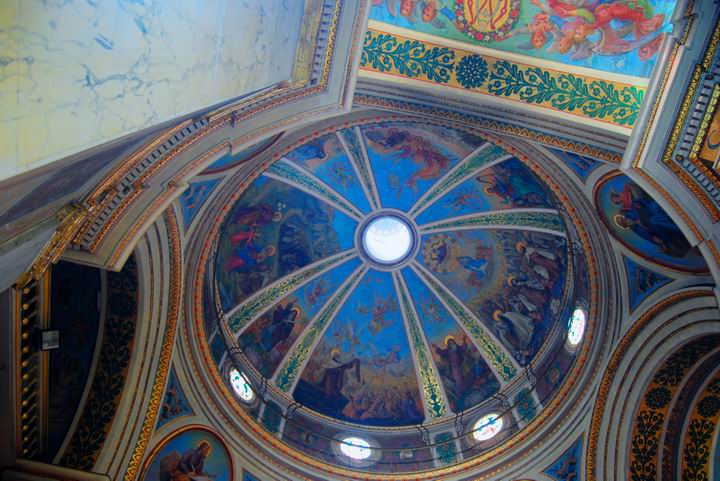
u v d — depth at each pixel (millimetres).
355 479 15711
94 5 3420
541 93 10773
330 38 8820
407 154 17578
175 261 12648
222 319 16438
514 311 17984
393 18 10812
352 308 19469
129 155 7082
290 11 7297
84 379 11844
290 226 18484
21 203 4359
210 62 5141
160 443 12727
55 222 6066
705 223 9070
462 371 18312
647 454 13172
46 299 10250
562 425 14547
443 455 16531
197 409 13836
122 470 11727
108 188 7617
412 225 19266
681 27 8453
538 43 10609
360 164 18078
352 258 19531
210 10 4824
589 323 14172
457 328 18828
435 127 15719
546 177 13094
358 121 13250
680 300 12109
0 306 9477
